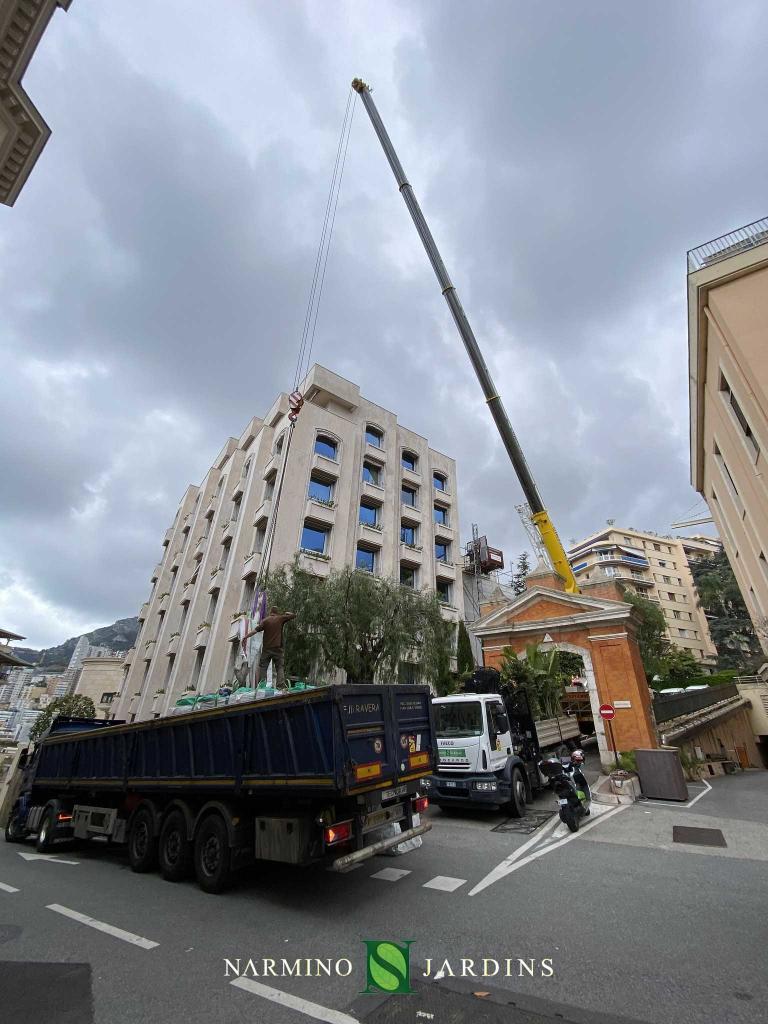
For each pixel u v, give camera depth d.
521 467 19.72
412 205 23.66
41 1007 3.47
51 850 9.23
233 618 23.05
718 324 11.79
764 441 11.00
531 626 17.36
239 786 5.96
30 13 6.99
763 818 9.30
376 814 5.93
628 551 63.66
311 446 26.11
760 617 19.91
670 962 3.89
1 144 7.45
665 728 17.19
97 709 50.56
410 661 18.33
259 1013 3.37
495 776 9.91
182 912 5.32
